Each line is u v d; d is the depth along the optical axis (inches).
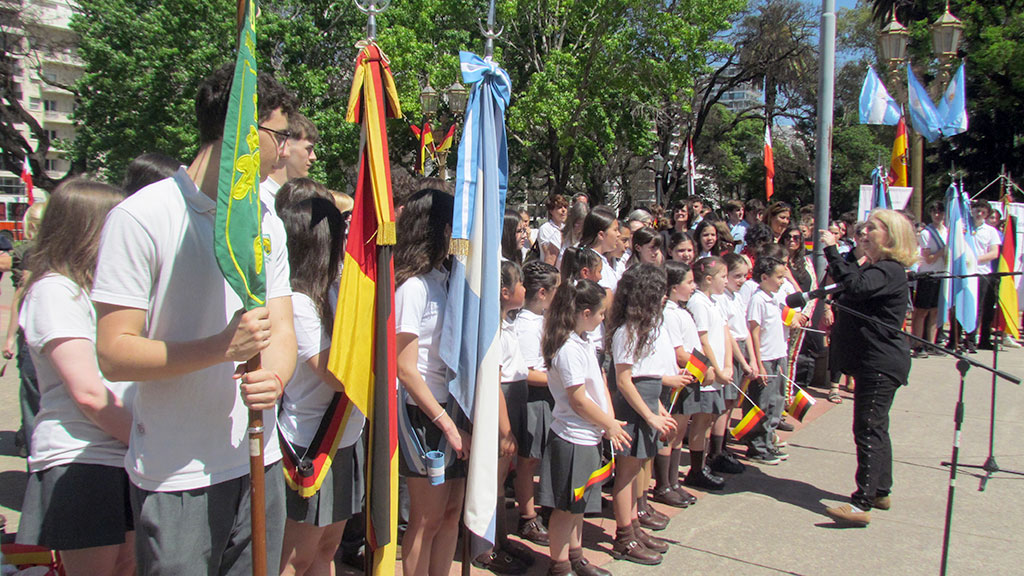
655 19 838.5
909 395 322.3
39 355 103.7
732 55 1180.5
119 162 879.1
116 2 845.2
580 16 876.6
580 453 145.9
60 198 101.8
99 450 102.3
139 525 79.5
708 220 286.0
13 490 185.6
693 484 212.8
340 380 101.3
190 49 810.8
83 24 895.1
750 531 181.5
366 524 107.0
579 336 150.9
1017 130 964.0
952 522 189.6
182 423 79.4
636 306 161.6
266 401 78.6
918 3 872.3
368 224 107.3
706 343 197.6
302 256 110.3
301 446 108.7
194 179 81.8
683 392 193.5
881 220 189.6
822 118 302.0
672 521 186.7
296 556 108.2
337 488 110.0
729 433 264.8
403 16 868.0
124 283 74.7
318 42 871.7
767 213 341.7
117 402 100.7
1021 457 242.4
